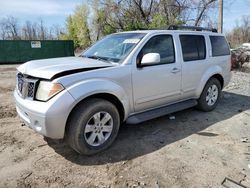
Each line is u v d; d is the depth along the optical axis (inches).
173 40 180.1
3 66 722.2
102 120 140.0
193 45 195.9
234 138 166.2
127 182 116.5
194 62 193.8
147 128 181.5
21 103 133.2
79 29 1397.6
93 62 148.7
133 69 151.3
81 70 134.1
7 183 115.0
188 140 162.1
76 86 126.6
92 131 137.0
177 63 179.3
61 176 120.9
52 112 120.6
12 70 601.9
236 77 427.8
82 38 1375.5
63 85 124.0
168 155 141.7
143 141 159.5
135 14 901.2
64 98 122.6
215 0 776.9
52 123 121.7
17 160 134.9
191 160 136.5
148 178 119.6
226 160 137.0
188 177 120.6
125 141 158.9
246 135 171.5
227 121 198.8
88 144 135.6
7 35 2063.2
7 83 380.2
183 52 185.8
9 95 287.9
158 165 131.0
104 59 159.6
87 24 1346.0
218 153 144.8
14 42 810.8
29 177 119.6
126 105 150.3
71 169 126.8
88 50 185.9
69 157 138.3
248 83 370.3
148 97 163.3
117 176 121.2
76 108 130.6
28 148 148.2
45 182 116.1
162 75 168.6
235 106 243.4
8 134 167.8
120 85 145.4
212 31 230.2
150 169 127.1
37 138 161.6
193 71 193.5
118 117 147.0
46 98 123.6
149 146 152.6
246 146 154.2
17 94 145.3
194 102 202.7
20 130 175.0
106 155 140.9
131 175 122.0
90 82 131.5
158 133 172.6
